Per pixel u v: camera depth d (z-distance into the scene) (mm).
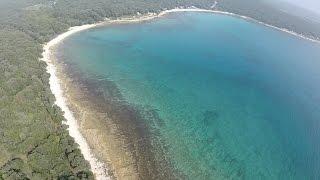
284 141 107875
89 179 78312
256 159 97625
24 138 88188
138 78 134500
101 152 89938
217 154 96500
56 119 99188
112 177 82625
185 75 143250
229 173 90438
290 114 124188
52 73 127812
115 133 98062
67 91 117062
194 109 117812
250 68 159625
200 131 105500
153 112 111438
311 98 138375
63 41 160625
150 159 90062
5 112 96250
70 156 83938
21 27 164875
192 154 94688
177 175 86500
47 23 171750
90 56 148625
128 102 115250
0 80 113125
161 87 129875
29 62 129000
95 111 107250
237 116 117938
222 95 130750
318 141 110062
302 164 98375
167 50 167875
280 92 140125
